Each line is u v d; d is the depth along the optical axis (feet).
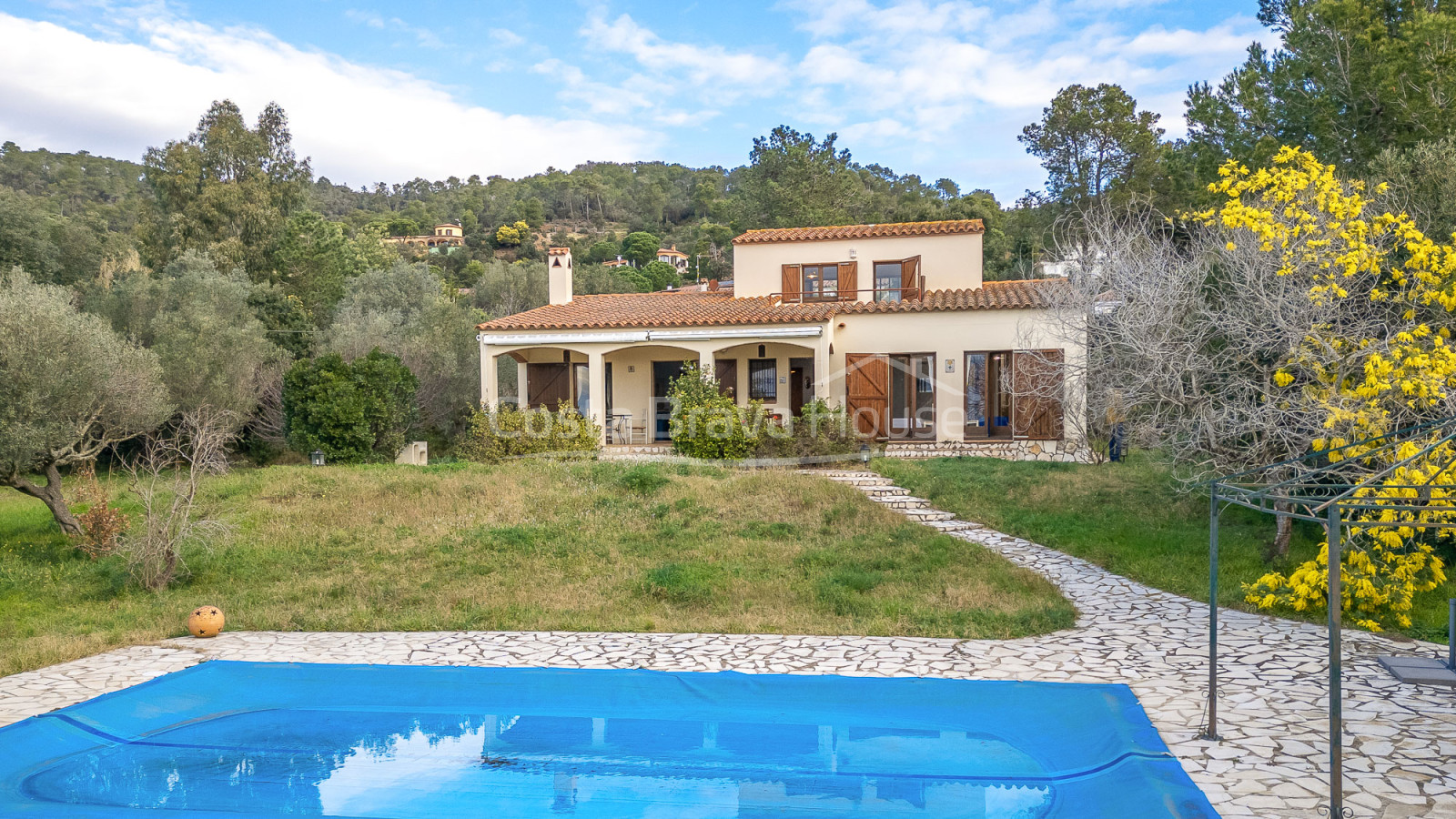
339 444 69.56
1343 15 55.26
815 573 37.35
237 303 93.66
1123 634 28.53
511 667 26.21
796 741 21.77
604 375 76.74
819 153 158.81
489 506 50.49
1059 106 115.14
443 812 17.93
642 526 46.03
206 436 47.06
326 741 22.27
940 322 67.82
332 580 38.68
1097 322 46.39
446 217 437.17
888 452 65.92
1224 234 40.22
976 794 18.53
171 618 33.53
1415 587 29.99
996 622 30.19
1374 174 44.24
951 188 238.07
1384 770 17.35
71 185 322.96
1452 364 29.81
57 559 43.86
